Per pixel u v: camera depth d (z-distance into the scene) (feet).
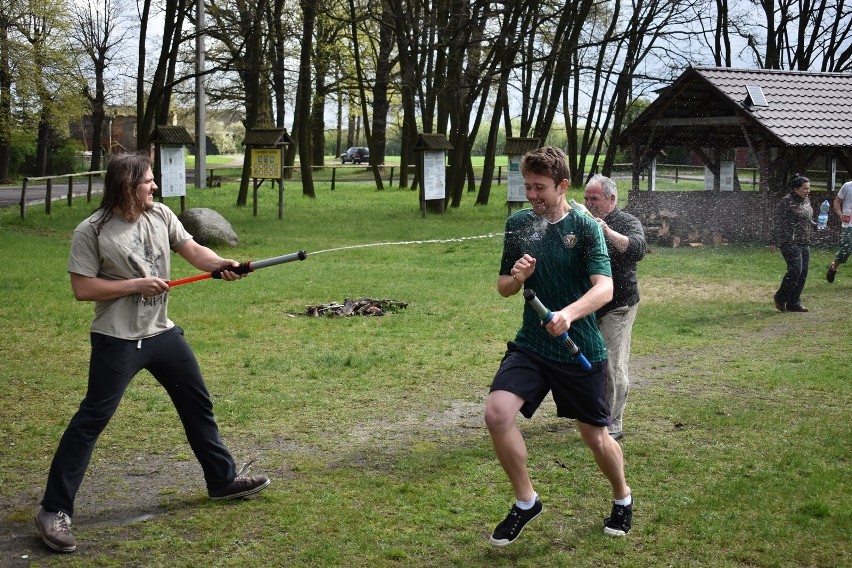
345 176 166.71
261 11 96.89
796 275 37.65
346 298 39.06
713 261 55.83
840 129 64.54
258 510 15.96
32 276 44.06
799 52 103.71
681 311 38.63
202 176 120.47
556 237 14.43
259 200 105.29
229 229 60.13
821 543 14.56
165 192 79.77
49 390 24.00
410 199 110.01
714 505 16.12
